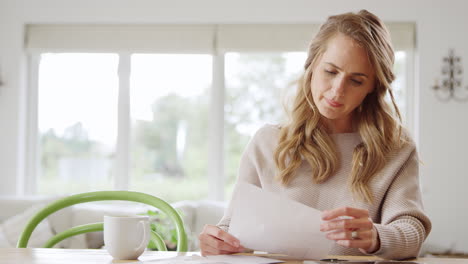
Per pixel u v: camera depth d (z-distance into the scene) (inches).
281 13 170.4
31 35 176.7
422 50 167.3
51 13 175.5
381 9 167.9
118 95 177.5
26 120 179.6
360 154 53.2
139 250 40.8
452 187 164.9
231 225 43.6
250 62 175.8
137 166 177.6
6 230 136.0
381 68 50.8
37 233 133.8
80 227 53.2
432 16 167.5
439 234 163.8
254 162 58.1
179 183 176.7
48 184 179.8
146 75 177.8
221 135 175.6
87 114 179.2
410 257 43.5
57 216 141.3
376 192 51.9
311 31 169.9
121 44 174.2
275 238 41.1
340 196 53.4
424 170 165.6
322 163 53.9
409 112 171.3
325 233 39.4
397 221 46.3
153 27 174.2
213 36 172.4
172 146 177.5
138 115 177.9
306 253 40.8
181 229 51.1
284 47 170.2
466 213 163.9
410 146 53.9
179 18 173.0
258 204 42.4
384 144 53.3
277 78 174.9
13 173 174.9
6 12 176.2
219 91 175.3
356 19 50.9
